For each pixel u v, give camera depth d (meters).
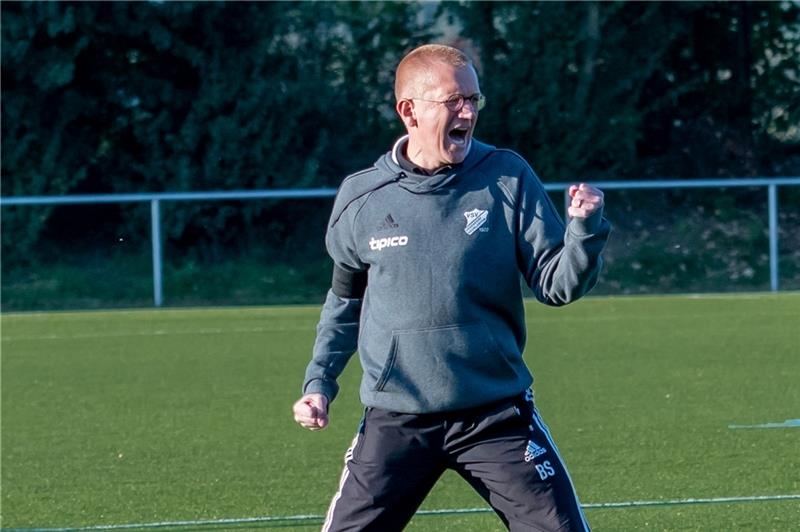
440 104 6.84
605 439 15.02
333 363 7.54
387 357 7.04
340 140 45.94
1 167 44.69
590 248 6.52
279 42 45.78
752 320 28.44
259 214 42.25
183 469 13.89
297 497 12.40
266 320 31.47
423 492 7.30
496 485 7.01
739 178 48.22
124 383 20.78
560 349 23.84
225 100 44.88
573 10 46.81
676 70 48.41
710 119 48.72
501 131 47.12
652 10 46.91
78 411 18.11
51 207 41.59
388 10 46.50
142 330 29.48
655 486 12.46
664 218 41.59
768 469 13.14
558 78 46.88
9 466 14.27
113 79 45.06
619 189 42.16
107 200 36.53
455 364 6.96
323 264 41.53
